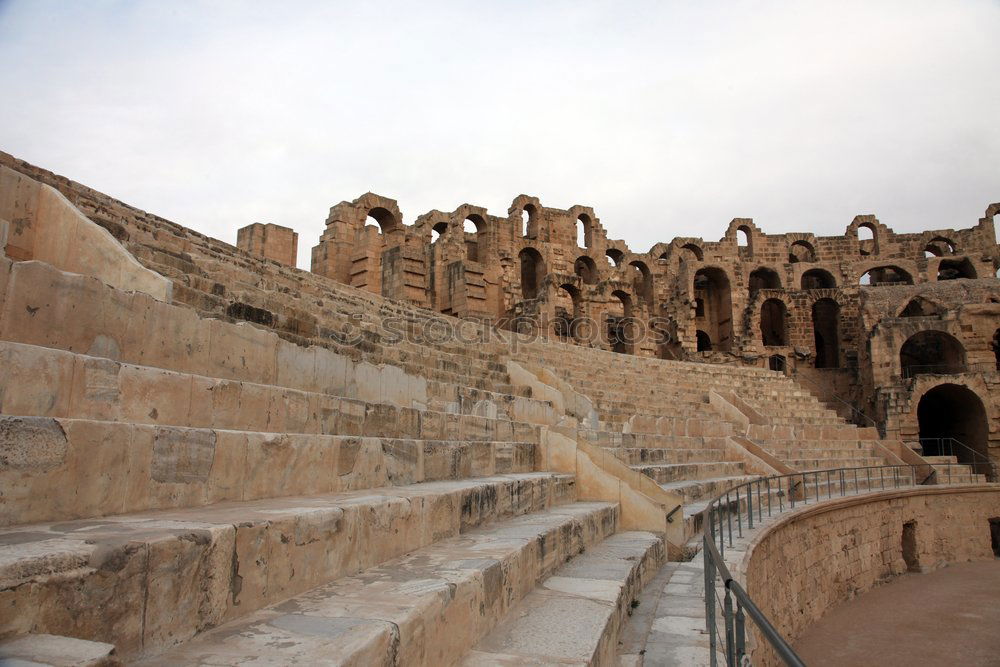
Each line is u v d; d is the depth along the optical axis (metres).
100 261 8.89
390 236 40.47
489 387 19.14
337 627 4.34
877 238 58.72
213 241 16.58
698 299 58.28
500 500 10.19
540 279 52.19
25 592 3.15
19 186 9.07
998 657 17.09
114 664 3.01
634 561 10.19
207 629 4.25
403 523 7.13
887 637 18.70
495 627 6.67
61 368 5.41
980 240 56.97
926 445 45.91
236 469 6.28
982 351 41.16
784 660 3.21
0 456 4.27
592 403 22.42
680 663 7.46
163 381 6.32
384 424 10.02
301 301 15.41
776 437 30.86
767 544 15.63
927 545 28.67
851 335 51.12
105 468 4.97
